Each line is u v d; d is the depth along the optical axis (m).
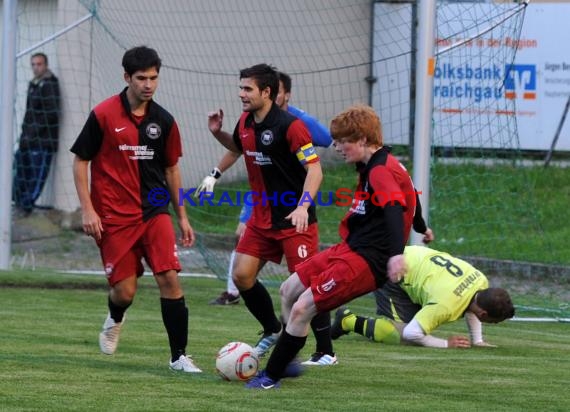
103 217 20.53
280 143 21.69
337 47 46.81
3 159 38.47
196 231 42.59
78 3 48.09
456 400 18.44
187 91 49.03
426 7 32.91
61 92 48.38
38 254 43.41
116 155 20.27
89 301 32.62
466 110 41.88
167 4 48.53
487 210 43.06
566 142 51.03
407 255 26.09
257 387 18.94
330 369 21.55
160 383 19.11
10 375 19.45
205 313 31.27
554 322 32.28
